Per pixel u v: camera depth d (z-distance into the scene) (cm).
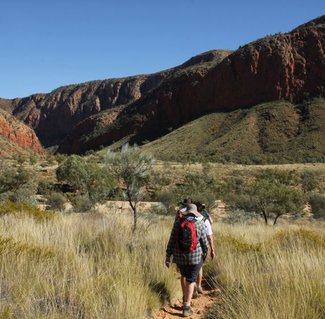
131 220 1148
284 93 18225
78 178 5153
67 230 860
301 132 15088
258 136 15612
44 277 532
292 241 983
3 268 544
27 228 823
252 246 980
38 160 11675
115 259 689
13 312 423
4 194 3288
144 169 1012
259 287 553
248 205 3634
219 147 15338
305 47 19212
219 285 711
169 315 575
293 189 2930
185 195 3966
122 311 475
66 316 443
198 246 607
